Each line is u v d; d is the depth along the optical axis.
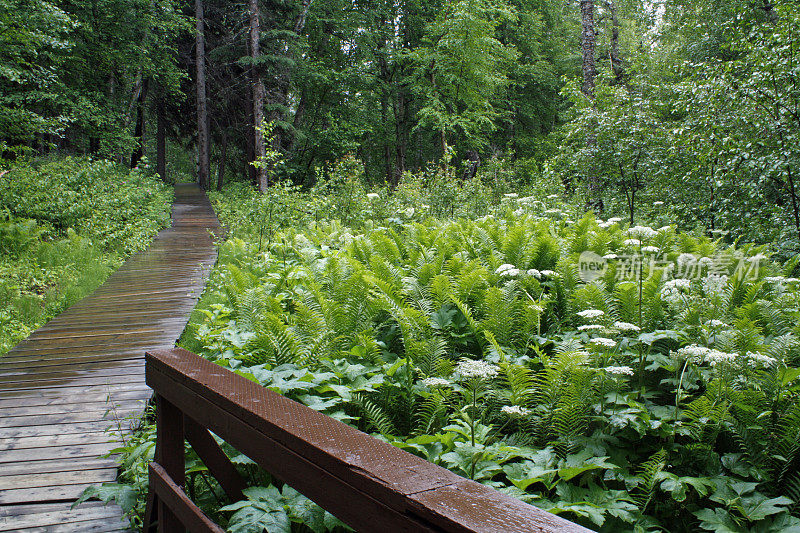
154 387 2.29
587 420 3.42
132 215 13.96
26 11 11.95
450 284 5.32
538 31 29.38
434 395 3.56
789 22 8.12
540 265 6.34
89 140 23.25
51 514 2.89
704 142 8.81
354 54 28.66
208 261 10.32
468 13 23.73
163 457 2.21
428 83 27.34
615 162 10.83
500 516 0.84
